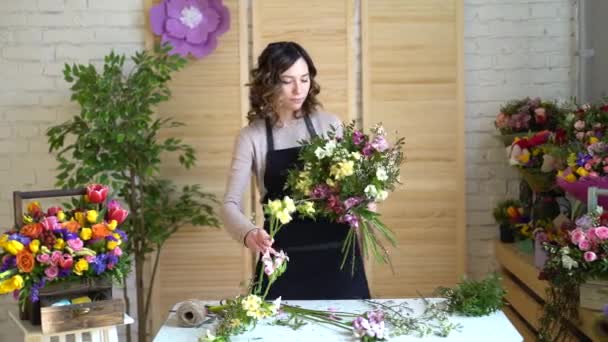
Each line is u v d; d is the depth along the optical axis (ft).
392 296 13.53
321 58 13.23
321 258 9.57
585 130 10.27
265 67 9.39
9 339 13.80
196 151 13.34
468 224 13.71
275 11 13.14
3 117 13.44
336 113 13.32
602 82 12.46
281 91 9.35
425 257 13.51
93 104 11.74
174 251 13.51
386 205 13.44
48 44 13.32
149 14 13.08
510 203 12.82
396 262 13.51
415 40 13.19
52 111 13.44
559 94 13.46
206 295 13.57
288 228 9.62
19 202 8.26
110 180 13.29
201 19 13.02
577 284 8.79
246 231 8.60
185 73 13.23
